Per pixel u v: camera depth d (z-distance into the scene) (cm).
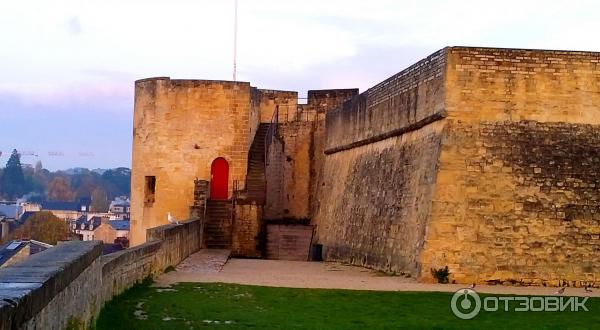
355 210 3491
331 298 1983
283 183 4725
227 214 4122
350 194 3656
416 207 2602
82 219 13888
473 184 2408
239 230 4119
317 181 4662
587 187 2434
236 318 1638
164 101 4416
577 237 2392
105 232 11488
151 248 2253
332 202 4041
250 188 4391
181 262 2966
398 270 2689
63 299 1027
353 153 3800
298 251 4353
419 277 2384
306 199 4731
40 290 858
